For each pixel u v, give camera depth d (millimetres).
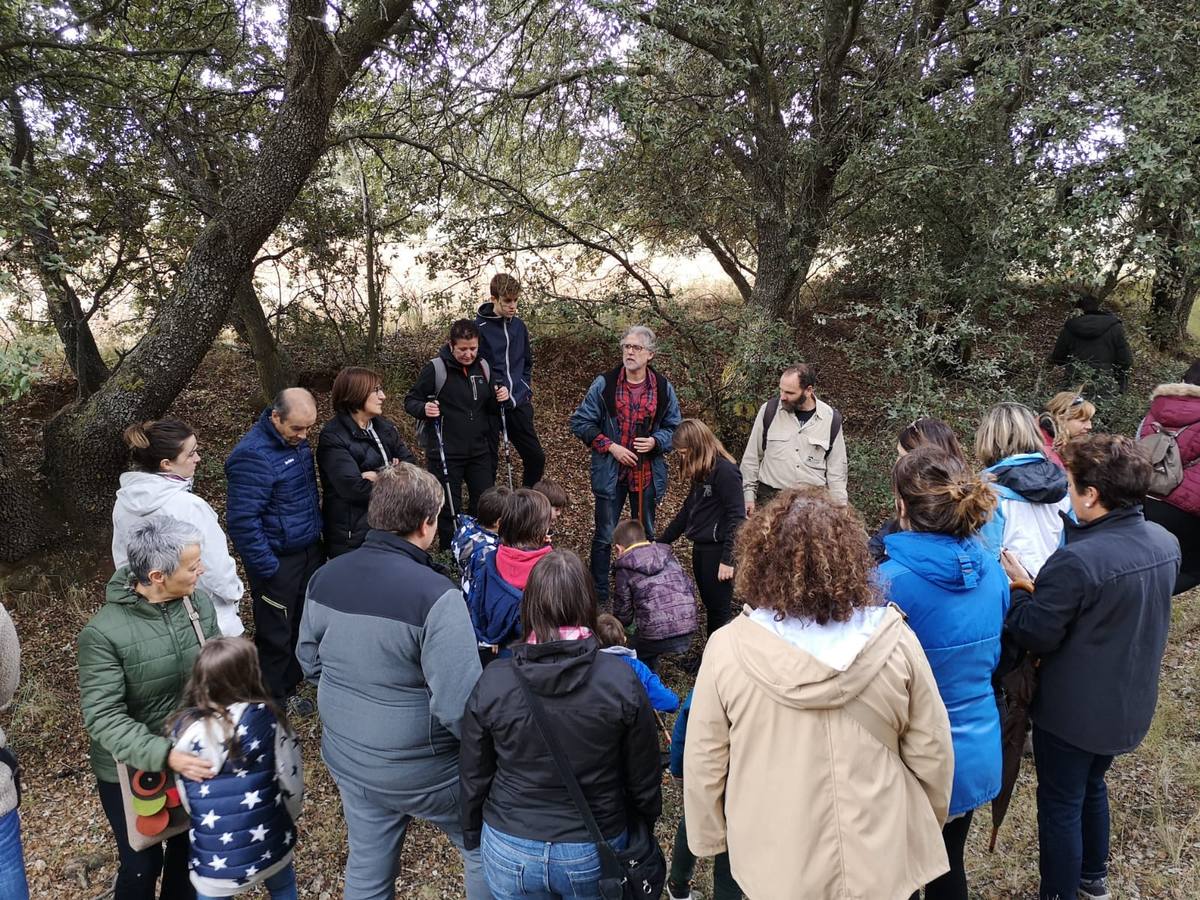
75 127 5723
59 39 5223
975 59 5953
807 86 6883
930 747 1819
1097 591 2299
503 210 7785
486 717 2037
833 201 6977
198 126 6520
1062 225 5195
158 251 6703
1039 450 3059
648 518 5082
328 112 5398
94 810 3404
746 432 6699
